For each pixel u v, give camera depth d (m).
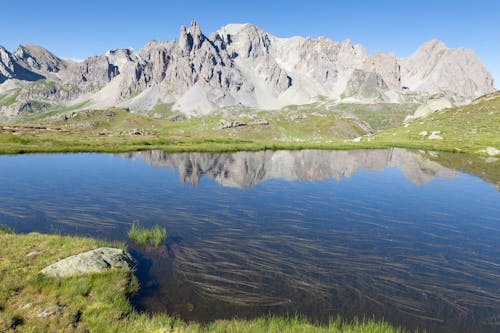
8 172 42.12
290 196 31.50
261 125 188.00
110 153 69.31
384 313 12.55
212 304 12.78
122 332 10.08
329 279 15.02
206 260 16.70
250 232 21.19
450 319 12.27
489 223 24.09
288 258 17.20
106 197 29.92
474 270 16.34
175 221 23.19
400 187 36.56
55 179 38.09
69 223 22.20
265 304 12.91
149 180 38.62
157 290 13.61
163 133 174.50
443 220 24.70
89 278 13.16
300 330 10.75
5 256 14.42
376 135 131.25
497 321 12.20
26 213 24.23
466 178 43.06
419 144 96.00
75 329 9.96
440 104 173.25
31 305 10.93
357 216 25.36
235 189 34.28
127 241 19.05
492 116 112.00
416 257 17.81
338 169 50.25
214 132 175.12
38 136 94.50
